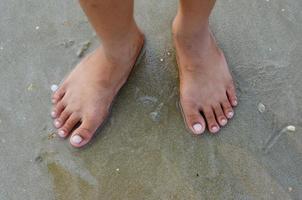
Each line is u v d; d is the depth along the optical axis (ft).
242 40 3.31
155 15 3.39
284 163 3.01
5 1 3.43
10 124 3.14
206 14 2.76
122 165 3.03
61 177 3.02
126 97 3.18
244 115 3.12
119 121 3.13
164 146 3.06
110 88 3.08
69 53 3.31
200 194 2.96
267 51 3.27
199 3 2.65
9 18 3.40
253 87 3.18
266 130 3.08
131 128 3.11
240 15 3.37
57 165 3.05
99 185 3.00
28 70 3.26
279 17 3.36
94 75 3.06
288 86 3.18
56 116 3.14
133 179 3.00
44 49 3.32
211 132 3.08
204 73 3.06
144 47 3.29
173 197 2.96
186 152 3.04
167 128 3.10
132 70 3.24
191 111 3.07
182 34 2.94
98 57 3.06
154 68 3.25
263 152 3.03
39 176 3.03
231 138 3.07
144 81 3.22
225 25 3.35
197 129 3.05
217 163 3.02
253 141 3.06
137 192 2.97
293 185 2.96
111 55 2.92
